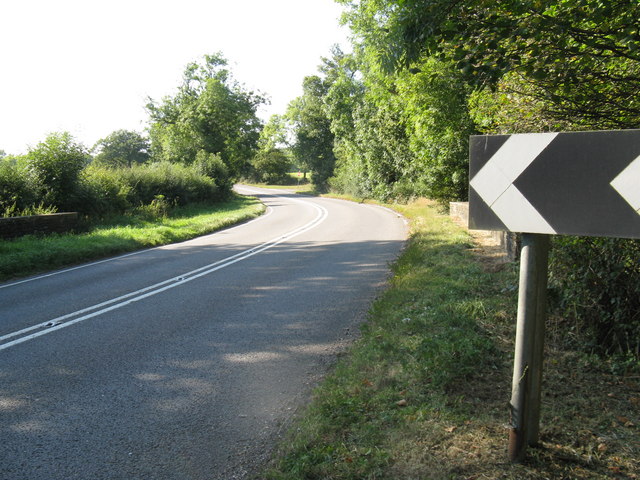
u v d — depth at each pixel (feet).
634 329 14.32
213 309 23.45
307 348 17.66
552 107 15.34
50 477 10.16
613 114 14.11
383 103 88.63
